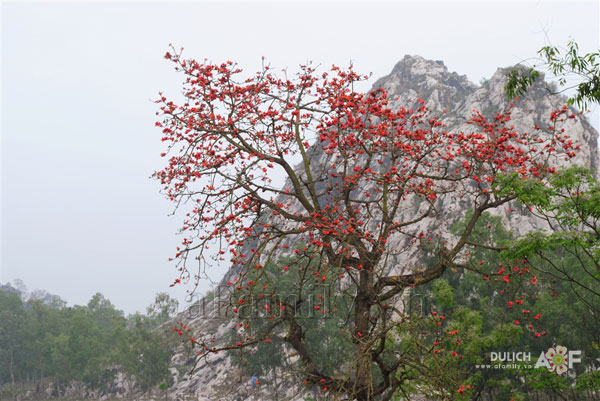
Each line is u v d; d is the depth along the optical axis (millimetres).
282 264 32469
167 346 84812
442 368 14055
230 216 13602
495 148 15711
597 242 16750
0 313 115375
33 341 116562
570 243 15641
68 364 104812
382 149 15281
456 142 16156
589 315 34125
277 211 14695
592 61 13414
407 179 15383
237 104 15273
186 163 14945
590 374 23969
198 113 15000
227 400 52188
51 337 110562
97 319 153250
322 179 15031
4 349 111875
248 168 14289
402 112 15555
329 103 15078
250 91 15344
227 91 15133
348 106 14469
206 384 86062
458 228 40250
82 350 103250
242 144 15211
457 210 65625
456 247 15328
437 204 69125
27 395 112875
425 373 13883
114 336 92938
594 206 15961
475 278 38531
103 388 103250
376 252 14578
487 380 33438
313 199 14891
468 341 27672
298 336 14602
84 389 118250
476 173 16094
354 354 13398
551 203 16766
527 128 87438
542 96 93750
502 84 103938
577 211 16469
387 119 14883
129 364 85312
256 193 14469
